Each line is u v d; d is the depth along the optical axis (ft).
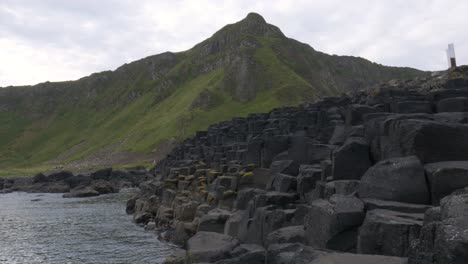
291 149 94.43
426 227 31.45
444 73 165.89
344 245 46.68
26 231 134.82
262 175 98.99
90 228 139.44
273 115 171.73
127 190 325.21
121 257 95.25
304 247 45.37
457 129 53.16
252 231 72.79
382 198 49.90
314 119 125.49
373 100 110.93
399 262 36.11
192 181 145.48
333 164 64.28
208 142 212.02
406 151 54.44
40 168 644.27
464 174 45.91
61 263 91.97
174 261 75.72
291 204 72.43
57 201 242.78
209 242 76.23
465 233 27.68
